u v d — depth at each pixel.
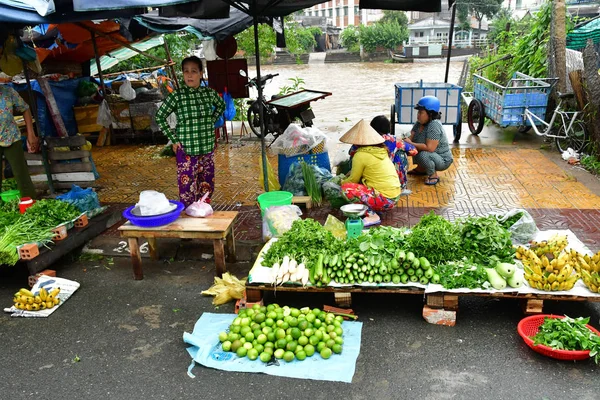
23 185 6.15
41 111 9.25
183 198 5.36
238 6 4.92
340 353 3.46
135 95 10.27
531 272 3.71
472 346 3.53
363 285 3.84
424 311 3.81
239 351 3.45
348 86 24.70
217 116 5.39
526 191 6.55
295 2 5.46
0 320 4.11
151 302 4.32
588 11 30.14
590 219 5.54
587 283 3.65
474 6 47.56
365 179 5.49
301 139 6.27
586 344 3.23
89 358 3.57
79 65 11.20
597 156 7.56
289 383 3.21
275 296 4.31
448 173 7.50
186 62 4.99
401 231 4.29
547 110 9.27
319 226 4.36
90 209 5.72
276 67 40.91
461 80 19.16
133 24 7.82
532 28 11.38
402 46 47.78
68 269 5.00
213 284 4.61
